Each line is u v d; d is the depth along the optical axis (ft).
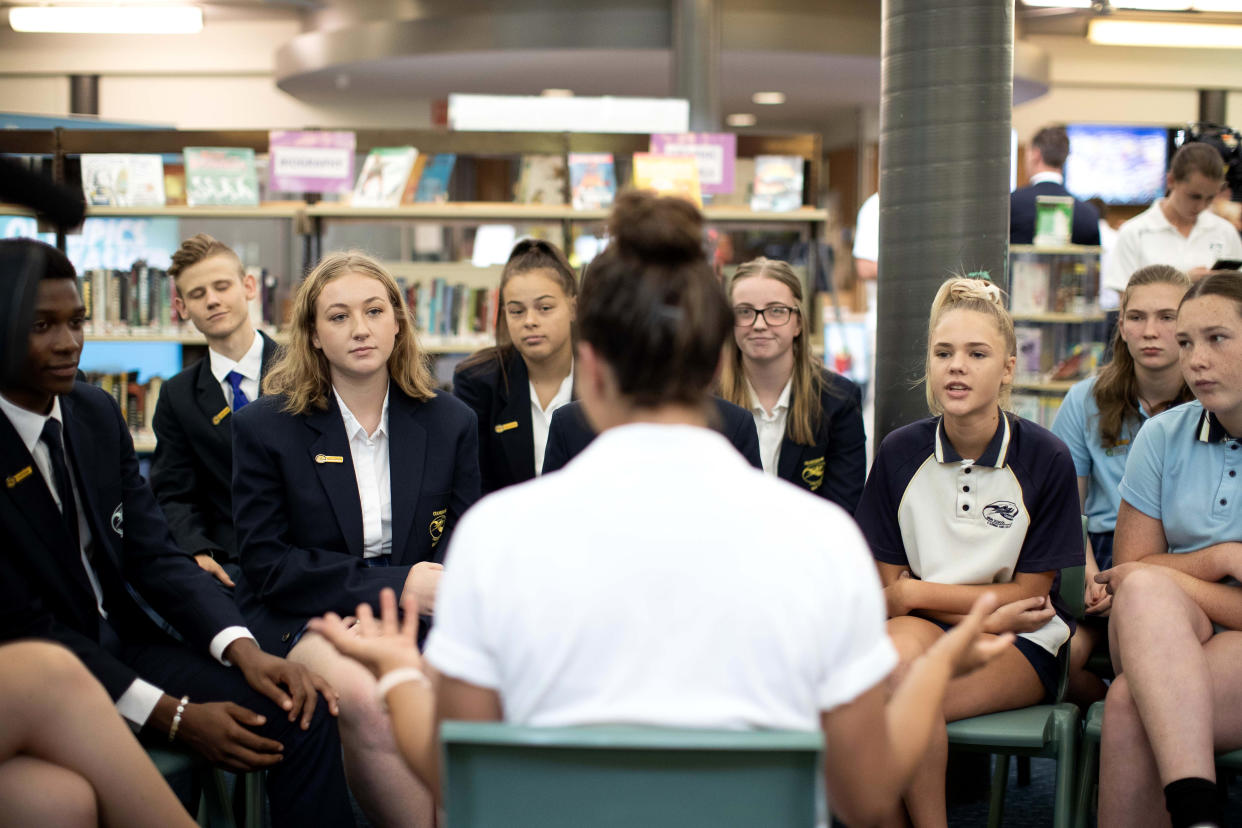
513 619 3.44
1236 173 17.02
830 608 3.48
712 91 26.45
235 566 9.80
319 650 7.34
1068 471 7.64
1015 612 7.19
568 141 16.89
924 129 9.79
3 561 6.61
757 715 3.41
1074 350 16.57
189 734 6.59
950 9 9.62
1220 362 7.05
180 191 17.01
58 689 5.37
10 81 33.76
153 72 33.60
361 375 7.98
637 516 3.44
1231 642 6.79
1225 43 28.68
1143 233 16.15
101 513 7.31
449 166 17.12
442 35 27.94
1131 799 6.55
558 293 9.56
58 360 6.73
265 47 33.32
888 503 8.05
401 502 8.07
